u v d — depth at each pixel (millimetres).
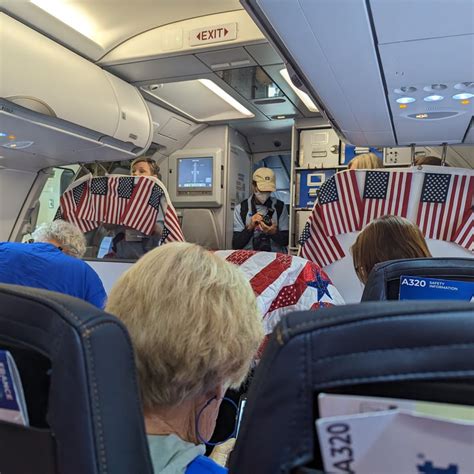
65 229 2574
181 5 2766
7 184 3832
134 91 3600
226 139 5023
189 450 683
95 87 3080
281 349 383
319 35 1434
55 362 475
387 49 1512
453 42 1438
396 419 351
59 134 2908
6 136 2904
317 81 1825
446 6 1229
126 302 728
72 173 4496
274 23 1377
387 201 2717
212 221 5074
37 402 507
